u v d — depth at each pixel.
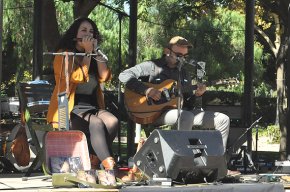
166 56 6.40
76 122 5.41
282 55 16.56
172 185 4.86
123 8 16.84
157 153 4.92
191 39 22.52
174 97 6.19
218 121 5.99
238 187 4.92
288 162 6.57
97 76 5.59
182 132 5.03
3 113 11.57
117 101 8.22
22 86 6.80
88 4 11.91
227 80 6.82
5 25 23.42
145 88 6.11
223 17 22.77
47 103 6.91
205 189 4.77
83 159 5.23
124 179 5.26
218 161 5.06
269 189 5.06
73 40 5.59
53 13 12.16
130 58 10.33
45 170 5.23
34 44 10.89
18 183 5.29
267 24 20.30
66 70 5.16
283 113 13.29
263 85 30.06
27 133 6.31
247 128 7.89
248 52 9.72
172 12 17.69
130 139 9.52
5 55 25.41
